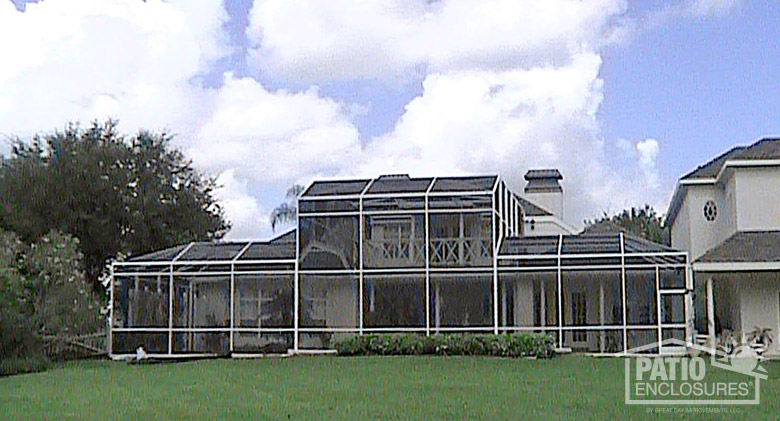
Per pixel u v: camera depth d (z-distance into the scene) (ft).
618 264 103.45
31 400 62.39
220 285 113.29
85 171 145.79
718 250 101.30
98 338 116.78
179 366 93.35
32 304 102.99
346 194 112.16
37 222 141.59
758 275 102.42
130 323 112.68
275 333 110.93
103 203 146.72
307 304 111.24
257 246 117.50
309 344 110.11
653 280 102.73
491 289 107.65
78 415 54.80
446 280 108.99
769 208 108.78
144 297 112.98
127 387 70.69
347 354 104.37
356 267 110.93
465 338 100.94
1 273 95.40
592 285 107.55
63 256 108.58
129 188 150.71
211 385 71.31
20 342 93.30
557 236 112.57
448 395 62.18
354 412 54.39
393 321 109.29
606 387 66.54
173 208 154.30
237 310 112.47
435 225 110.01
